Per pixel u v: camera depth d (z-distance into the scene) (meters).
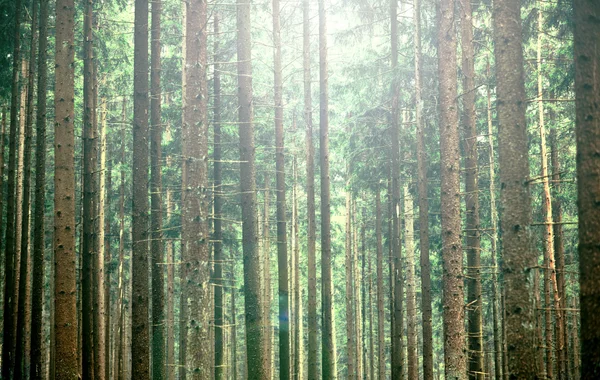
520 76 8.73
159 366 15.96
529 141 19.70
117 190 29.00
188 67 13.06
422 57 18.67
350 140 21.11
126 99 26.84
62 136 12.51
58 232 12.27
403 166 21.36
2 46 17.20
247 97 16.08
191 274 12.62
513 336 8.44
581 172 7.06
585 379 6.67
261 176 26.05
